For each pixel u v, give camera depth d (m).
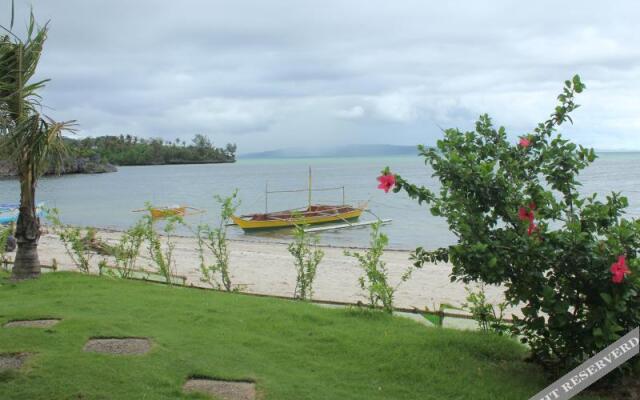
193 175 116.38
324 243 25.11
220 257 10.35
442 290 12.69
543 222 4.90
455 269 5.12
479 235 4.97
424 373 5.12
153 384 4.72
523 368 5.34
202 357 5.36
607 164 129.25
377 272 8.02
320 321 6.82
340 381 4.97
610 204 4.87
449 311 8.97
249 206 50.41
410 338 6.06
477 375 5.11
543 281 4.73
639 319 4.60
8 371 4.83
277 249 20.97
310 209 33.34
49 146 8.93
